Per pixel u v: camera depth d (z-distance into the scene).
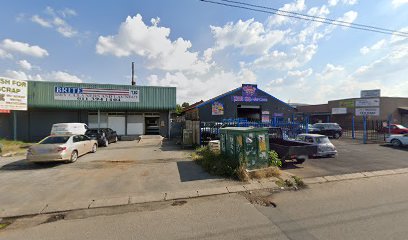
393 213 4.62
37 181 7.29
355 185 6.74
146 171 8.44
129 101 21.42
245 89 23.58
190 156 11.51
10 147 15.20
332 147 11.58
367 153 12.87
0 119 19.73
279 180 6.96
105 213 4.88
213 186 6.50
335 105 37.12
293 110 25.05
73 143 10.56
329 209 4.88
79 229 4.16
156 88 22.11
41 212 4.96
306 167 9.14
